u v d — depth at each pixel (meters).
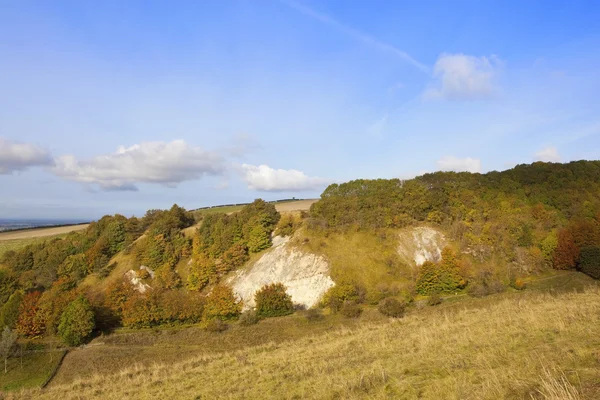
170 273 63.34
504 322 20.39
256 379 19.06
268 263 61.91
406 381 12.99
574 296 28.61
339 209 68.19
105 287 62.47
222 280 62.59
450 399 10.14
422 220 68.19
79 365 40.81
